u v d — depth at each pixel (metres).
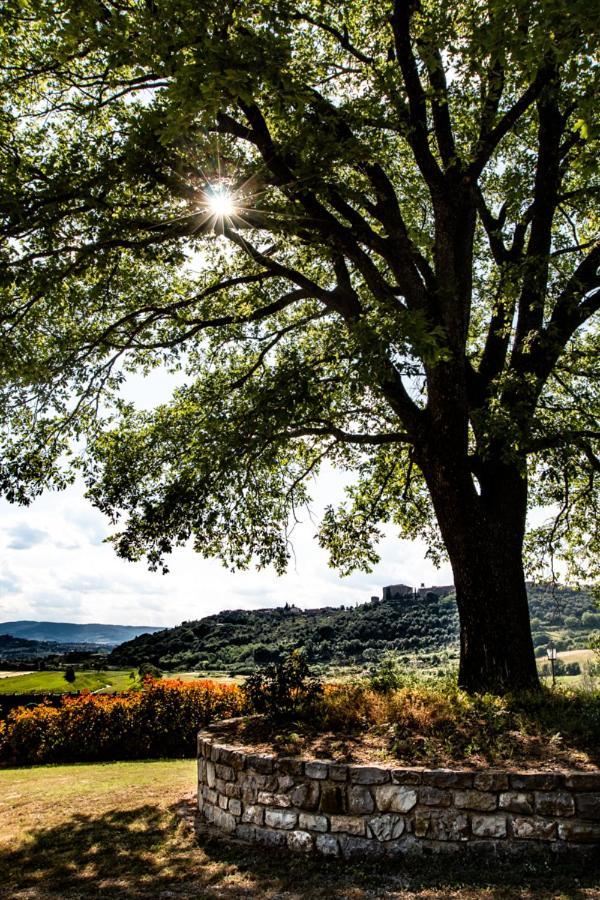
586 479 12.40
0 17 8.45
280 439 9.17
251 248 10.01
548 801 5.68
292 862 6.04
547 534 12.40
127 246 8.88
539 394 9.12
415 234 11.08
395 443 12.98
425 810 5.91
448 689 8.50
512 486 9.40
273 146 8.87
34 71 8.98
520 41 6.18
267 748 7.10
